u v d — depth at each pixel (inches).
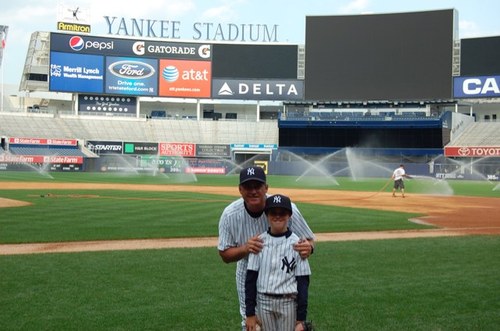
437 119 2682.1
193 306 319.3
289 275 196.5
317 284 376.5
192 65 2859.3
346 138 2851.9
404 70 2696.9
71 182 1670.8
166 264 439.8
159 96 2847.0
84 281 375.6
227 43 2861.7
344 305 327.0
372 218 804.6
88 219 735.1
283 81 2837.1
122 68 2810.0
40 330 273.0
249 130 3014.3
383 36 2714.1
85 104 2874.0
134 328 279.6
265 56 2847.0
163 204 976.9
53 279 379.9
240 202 215.6
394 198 1253.7
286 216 196.5
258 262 197.9
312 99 2810.0
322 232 652.7
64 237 577.0
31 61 3056.1
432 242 577.0
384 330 284.5
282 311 196.2
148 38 2829.7
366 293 354.0
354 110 2908.5
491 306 328.2
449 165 2500.0
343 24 2755.9
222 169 2741.1
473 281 390.3
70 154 2630.4
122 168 2647.6
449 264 452.1
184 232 627.2
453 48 2640.3
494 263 458.3
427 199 1229.7
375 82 2731.3
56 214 788.0
